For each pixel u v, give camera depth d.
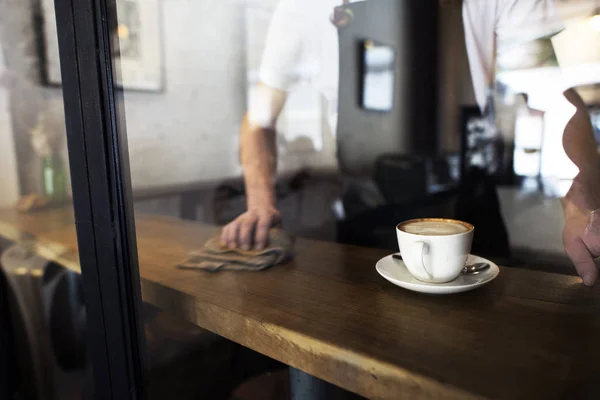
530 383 0.30
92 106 0.46
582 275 0.51
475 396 0.29
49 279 0.86
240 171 1.23
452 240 0.46
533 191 0.77
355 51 1.06
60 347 0.85
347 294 0.50
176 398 0.57
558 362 0.33
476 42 0.87
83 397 0.83
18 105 1.07
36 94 1.03
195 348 0.57
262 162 1.17
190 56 1.34
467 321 0.41
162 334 0.55
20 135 1.06
